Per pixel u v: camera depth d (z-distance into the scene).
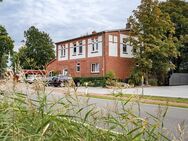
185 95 22.11
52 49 79.50
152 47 39.59
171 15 46.16
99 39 40.84
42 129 2.35
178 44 43.03
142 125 2.66
